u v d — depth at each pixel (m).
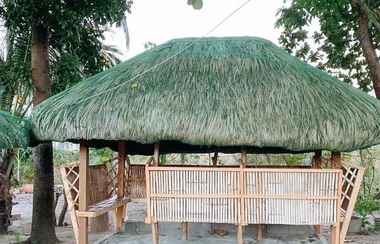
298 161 11.44
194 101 5.49
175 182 5.66
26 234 11.25
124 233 7.28
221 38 6.83
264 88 5.66
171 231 7.33
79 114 5.50
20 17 8.85
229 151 8.25
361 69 12.07
